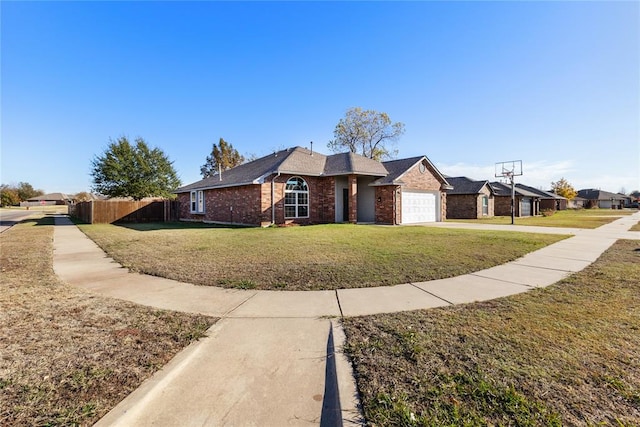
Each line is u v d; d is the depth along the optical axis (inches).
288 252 320.5
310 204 690.2
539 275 228.2
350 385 91.5
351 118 1562.5
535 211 1402.6
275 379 98.0
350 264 263.7
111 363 104.3
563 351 109.1
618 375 93.0
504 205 1258.6
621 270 241.4
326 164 749.3
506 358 104.7
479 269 247.0
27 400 83.4
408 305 164.1
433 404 81.4
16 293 186.7
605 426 71.6
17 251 351.3
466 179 1184.2
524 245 370.0
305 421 78.7
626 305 159.0
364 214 779.4
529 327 131.6
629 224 733.9
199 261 279.4
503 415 76.2
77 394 86.8
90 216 856.3
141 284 207.8
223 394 89.9
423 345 115.9
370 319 144.3
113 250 349.7
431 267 252.7
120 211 888.9
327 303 168.9
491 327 132.1
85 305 164.4
